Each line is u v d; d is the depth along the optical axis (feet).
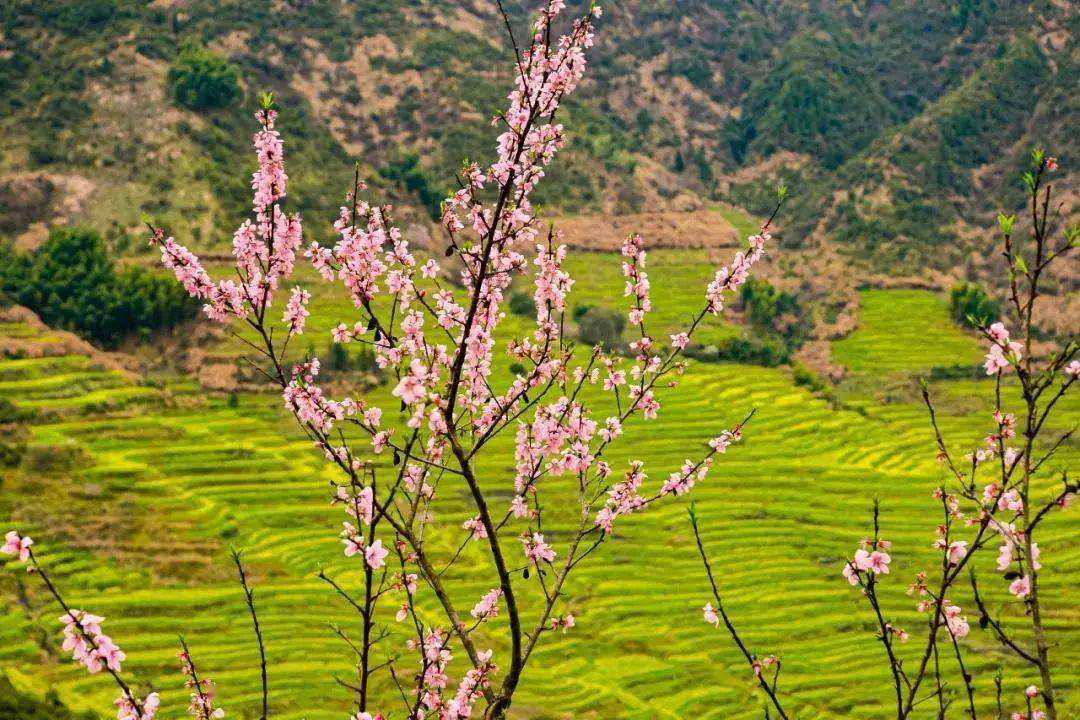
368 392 427.33
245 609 264.52
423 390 42.57
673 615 276.62
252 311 46.85
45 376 422.00
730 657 254.88
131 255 547.90
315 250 47.50
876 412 451.53
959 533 322.96
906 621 270.26
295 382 45.11
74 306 474.90
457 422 50.01
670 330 534.78
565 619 47.01
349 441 315.99
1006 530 35.14
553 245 51.16
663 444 399.44
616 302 572.10
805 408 450.30
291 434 394.73
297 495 340.18
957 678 236.02
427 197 647.97
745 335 541.75
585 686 240.73
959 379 503.20
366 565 41.91
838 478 378.53
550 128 47.01
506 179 46.32
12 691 186.70
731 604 282.97
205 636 248.93
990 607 273.13
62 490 325.42
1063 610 271.90
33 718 178.19
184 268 45.96
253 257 46.47
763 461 391.86
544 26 46.96
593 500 50.96
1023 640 254.68
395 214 621.72
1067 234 34.22
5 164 595.06
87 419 390.01
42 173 591.37
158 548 296.30
